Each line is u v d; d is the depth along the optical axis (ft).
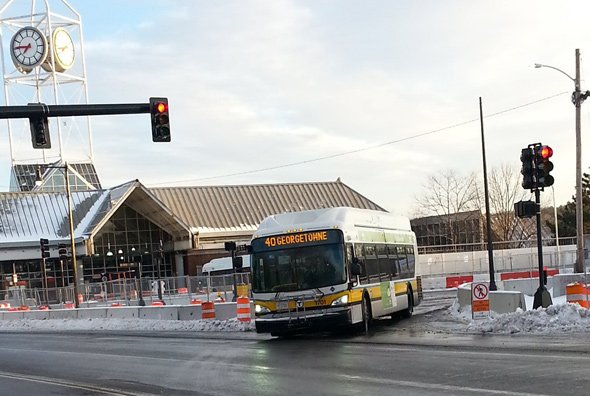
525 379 32.81
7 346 70.38
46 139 57.41
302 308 59.06
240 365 44.32
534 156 65.77
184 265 231.30
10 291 165.58
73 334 84.02
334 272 59.21
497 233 290.15
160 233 234.17
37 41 200.13
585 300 65.72
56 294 157.89
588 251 172.35
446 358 41.68
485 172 117.80
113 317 101.30
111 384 39.70
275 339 61.31
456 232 289.12
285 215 63.46
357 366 40.57
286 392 33.24
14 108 56.08
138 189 214.90
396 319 77.00
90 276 223.10
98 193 229.25
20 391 38.81
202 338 66.33
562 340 47.65
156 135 58.59
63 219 216.33
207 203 241.55
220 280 148.97
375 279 67.67
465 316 71.31
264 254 61.05
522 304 66.18
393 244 76.79
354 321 59.67
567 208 298.35
